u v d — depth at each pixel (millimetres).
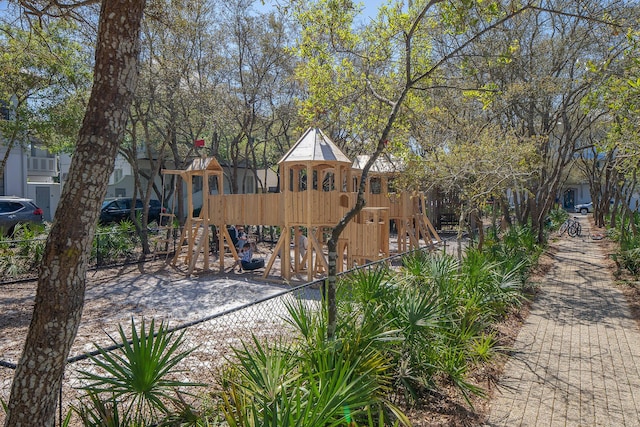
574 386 5449
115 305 9461
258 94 20188
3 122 14086
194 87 17484
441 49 13266
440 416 4609
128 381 3395
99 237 14562
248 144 23828
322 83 6836
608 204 31000
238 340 6633
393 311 5219
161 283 12031
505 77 15375
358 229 11867
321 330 4316
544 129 17344
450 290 6719
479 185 10789
